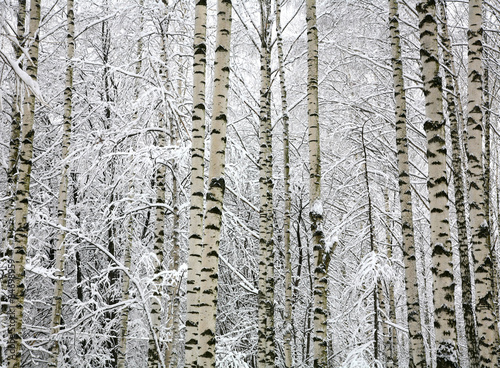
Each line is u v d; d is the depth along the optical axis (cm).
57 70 1287
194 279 591
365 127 1305
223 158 555
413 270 807
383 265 938
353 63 1371
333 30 1300
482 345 684
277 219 1530
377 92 1321
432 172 562
